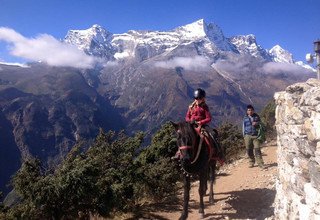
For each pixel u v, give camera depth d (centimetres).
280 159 400
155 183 592
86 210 500
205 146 453
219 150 497
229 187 632
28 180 467
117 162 580
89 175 488
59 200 462
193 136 436
